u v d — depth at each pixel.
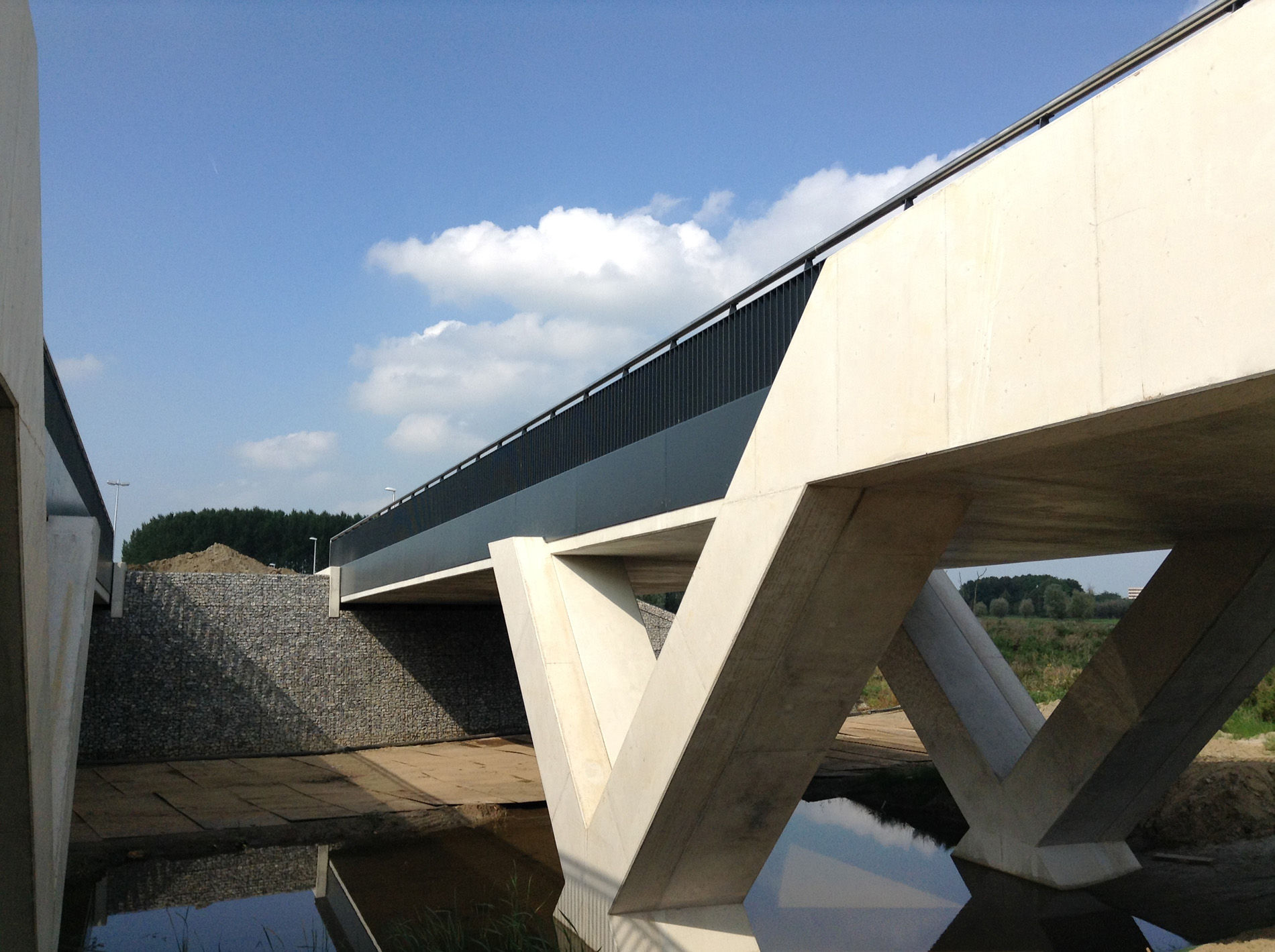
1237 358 3.32
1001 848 10.60
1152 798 10.05
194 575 22.80
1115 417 3.88
